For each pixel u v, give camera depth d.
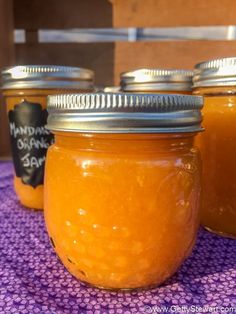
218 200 0.15
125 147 0.10
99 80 0.29
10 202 0.19
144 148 0.10
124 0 0.28
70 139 0.10
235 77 0.13
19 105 0.17
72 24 0.29
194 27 0.28
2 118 0.28
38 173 0.17
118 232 0.10
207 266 0.13
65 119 0.10
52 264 0.13
